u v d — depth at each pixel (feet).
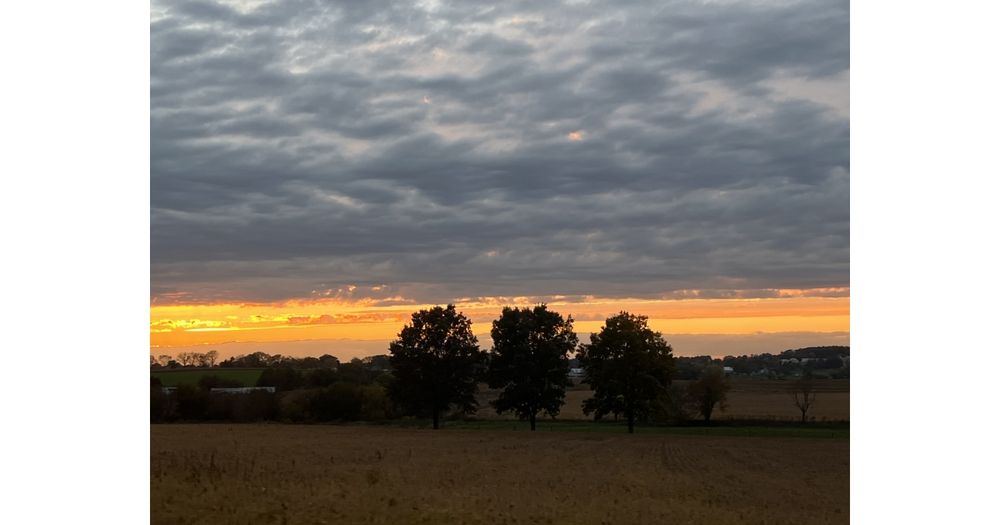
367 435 226.17
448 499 74.54
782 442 220.02
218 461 114.11
